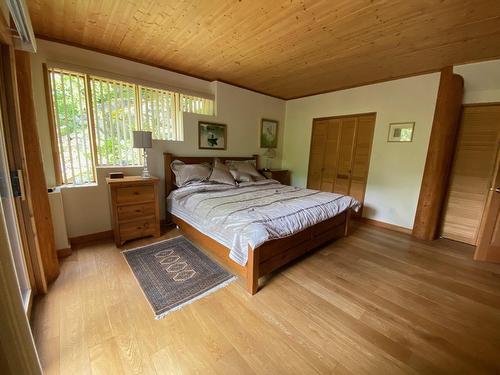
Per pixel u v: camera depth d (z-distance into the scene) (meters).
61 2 1.80
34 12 1.95
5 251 0.65
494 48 2.34
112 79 2.81
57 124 2.55
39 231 1.89
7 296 0.65
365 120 3.80
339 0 1.68
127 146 3.06
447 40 2.23
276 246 2.07
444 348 1.43
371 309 1.77
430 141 3.08
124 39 2.44
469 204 3.07
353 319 1.66
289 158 5.07
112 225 2.83
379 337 1.50
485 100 2.80
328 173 4.42
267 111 4.65
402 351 1.40
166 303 1.75
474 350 1.43
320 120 4.45
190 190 2.91
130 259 2.38
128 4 1.82
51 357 1.28
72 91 2.60
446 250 2.87
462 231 3.14
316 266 2.41
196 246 2.71
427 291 2.02
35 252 1.72
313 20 1.97
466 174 3.06
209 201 2.55
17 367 0.69
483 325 1.64
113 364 1.26
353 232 3.44
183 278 2.08
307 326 1.58
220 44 2.48
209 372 1.23
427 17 1.85
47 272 1.96
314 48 2.51
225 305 1.76
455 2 1.65
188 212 2.75
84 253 2.48
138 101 3.10
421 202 3.21
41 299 1.74
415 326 1.61
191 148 3.63
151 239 2.88
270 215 2.12
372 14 1.85
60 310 1.63
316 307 1.77
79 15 1.99
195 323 1.57
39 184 1.86
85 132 2.74
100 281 1.99
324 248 2.86
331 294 1.94
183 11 1.90
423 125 3.18
